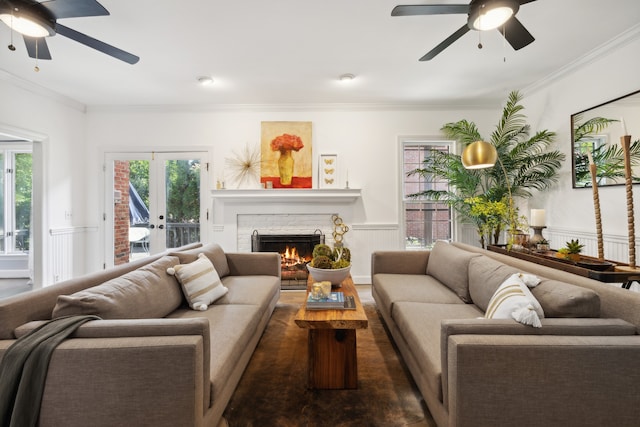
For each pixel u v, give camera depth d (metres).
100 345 1.13
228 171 4.34
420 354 1.56
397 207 4.36
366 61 3.05
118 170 4.38
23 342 1.15
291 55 2.92
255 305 2.22
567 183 3.32
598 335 1.23
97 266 4.35
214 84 3.60
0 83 3.23
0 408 1.07
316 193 4.15
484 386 1.16
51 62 3.04
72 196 4.13
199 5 2.18
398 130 4.34
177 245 4.39
